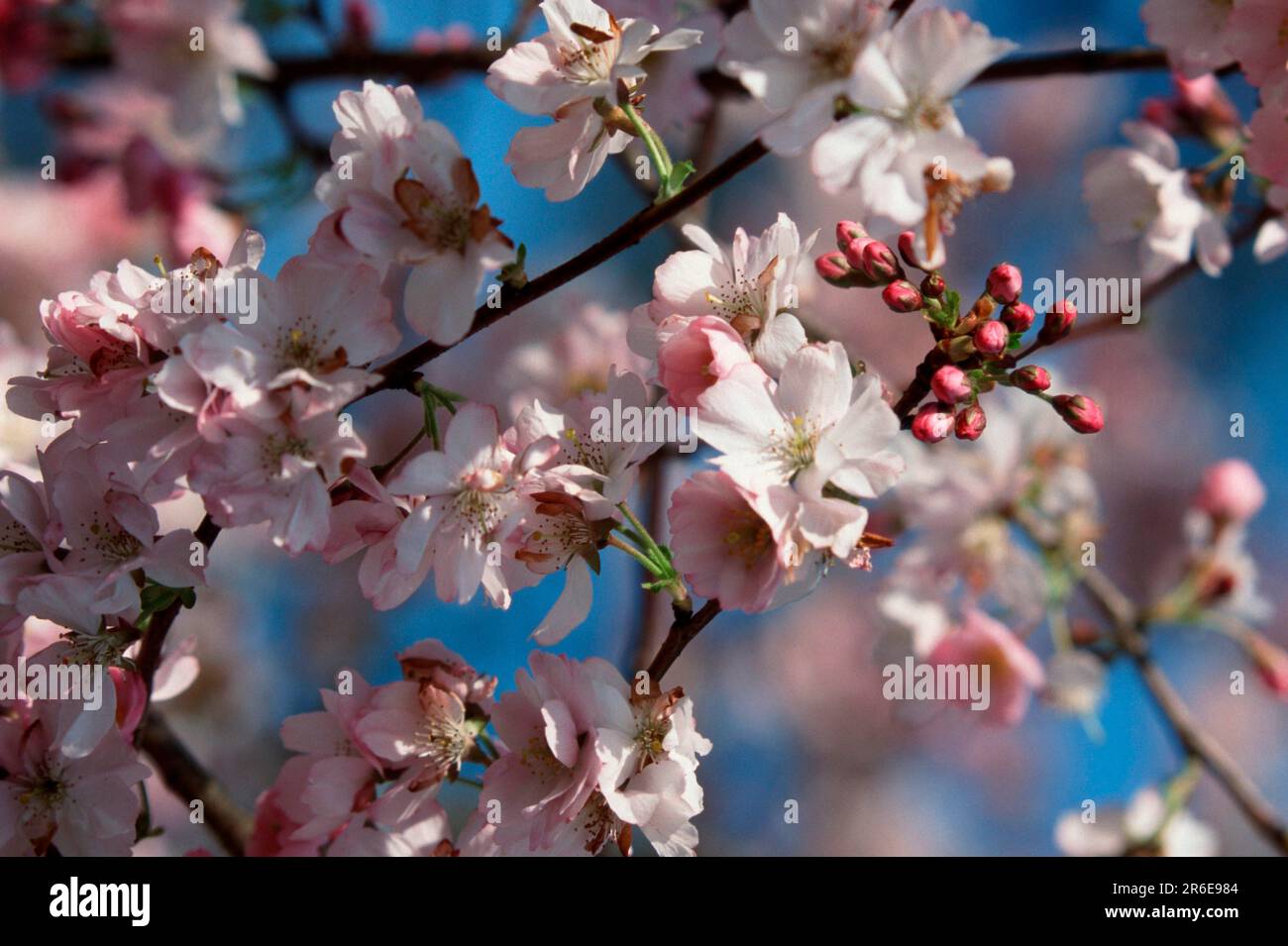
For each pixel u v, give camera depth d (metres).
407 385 0.50
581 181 0.51
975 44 0.47
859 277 0.50
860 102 0.47
